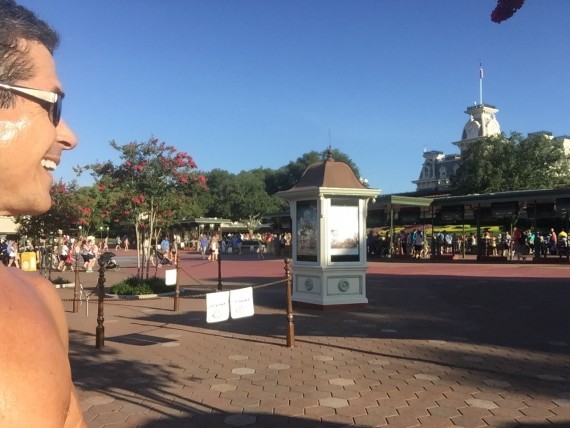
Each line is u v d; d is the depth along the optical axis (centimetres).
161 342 798
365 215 1136
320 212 1095
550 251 2878
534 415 467
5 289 74
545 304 1194
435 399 513
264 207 6919
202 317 1046
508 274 2033
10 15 83
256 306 1188
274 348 750
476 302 1234
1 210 85
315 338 820
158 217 1628
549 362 660
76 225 1788
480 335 841
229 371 624
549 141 5191
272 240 4566
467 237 3694
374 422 451
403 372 615
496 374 604
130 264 3073
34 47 85
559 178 5050
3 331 69
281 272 2292
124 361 677
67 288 1708
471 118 9762
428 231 4169
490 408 486
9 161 81
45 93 84
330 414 472
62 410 75
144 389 551
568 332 864
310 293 1142
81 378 595
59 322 96
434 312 1082
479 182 5216
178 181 1591
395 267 2531
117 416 470
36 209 88
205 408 491
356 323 952
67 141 98
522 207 3206
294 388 553
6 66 80
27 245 2178
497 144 5303
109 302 1304
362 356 696
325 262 1103
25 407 68
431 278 1881
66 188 1725
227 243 4681
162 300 1348
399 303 1216
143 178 1553
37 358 71
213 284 1741
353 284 1134
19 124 81
